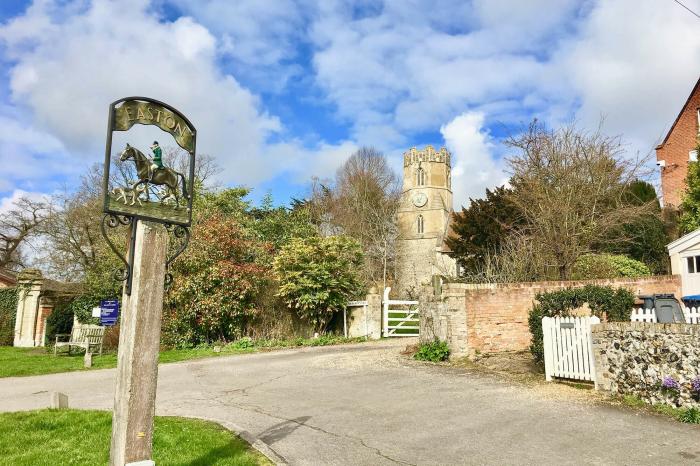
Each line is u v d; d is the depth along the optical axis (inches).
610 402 321.1
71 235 1096.2
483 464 221.5
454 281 602.2
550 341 390.0
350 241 818.8
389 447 245.4
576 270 682.8
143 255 172.6
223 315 724.7
